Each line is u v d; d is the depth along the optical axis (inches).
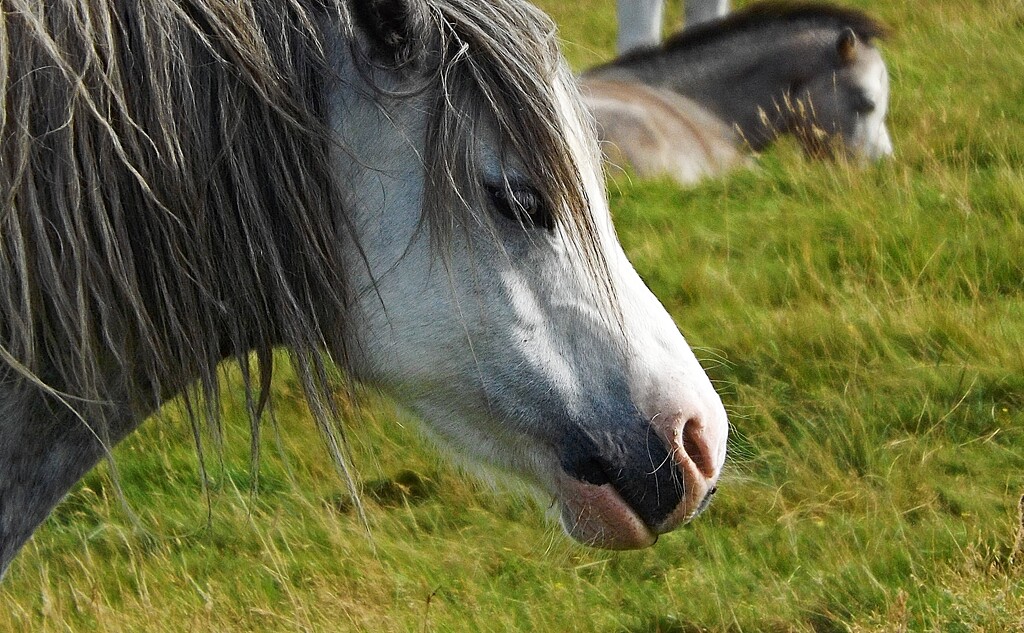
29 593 327.0
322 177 176.7
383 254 183.6
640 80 673.6
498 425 193.8
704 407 196.9
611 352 191.6
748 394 381.4
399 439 382.3
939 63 740.0
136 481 380.5
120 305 172.6
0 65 158.4
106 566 343.3
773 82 665.0
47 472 185.8
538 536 344.2
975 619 272.4
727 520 345.1
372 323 187.8
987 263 437.1
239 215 173.2
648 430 192.4
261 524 356.5
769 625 298.0
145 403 186.9
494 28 180.7
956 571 297.4
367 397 204.2
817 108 647.1
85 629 310.2
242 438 382.3
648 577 329.1
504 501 357.1
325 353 193.8
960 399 373.4
